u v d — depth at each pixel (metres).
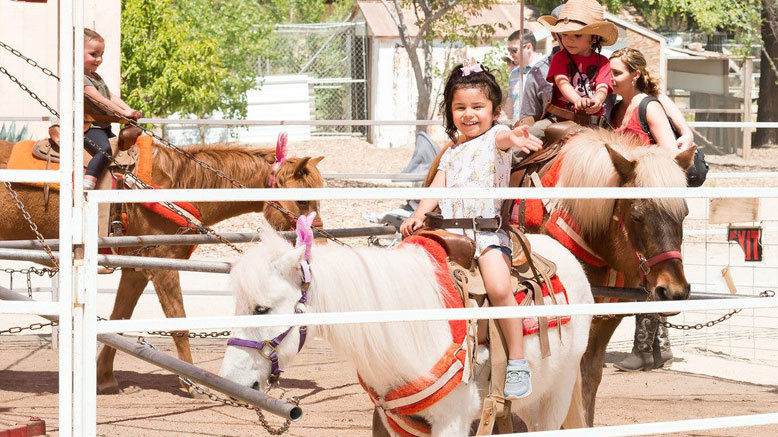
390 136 25.19
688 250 13.38
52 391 6.56
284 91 25.91
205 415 5.96
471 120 3.75
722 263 12.30
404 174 9.21
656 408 6.25
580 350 4.10
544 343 3.73
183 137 22.50
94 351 3.01
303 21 37.41
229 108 22.75
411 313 3.20
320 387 6.90
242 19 23.56
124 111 6.24
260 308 3.25
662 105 5.82
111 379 6.64
